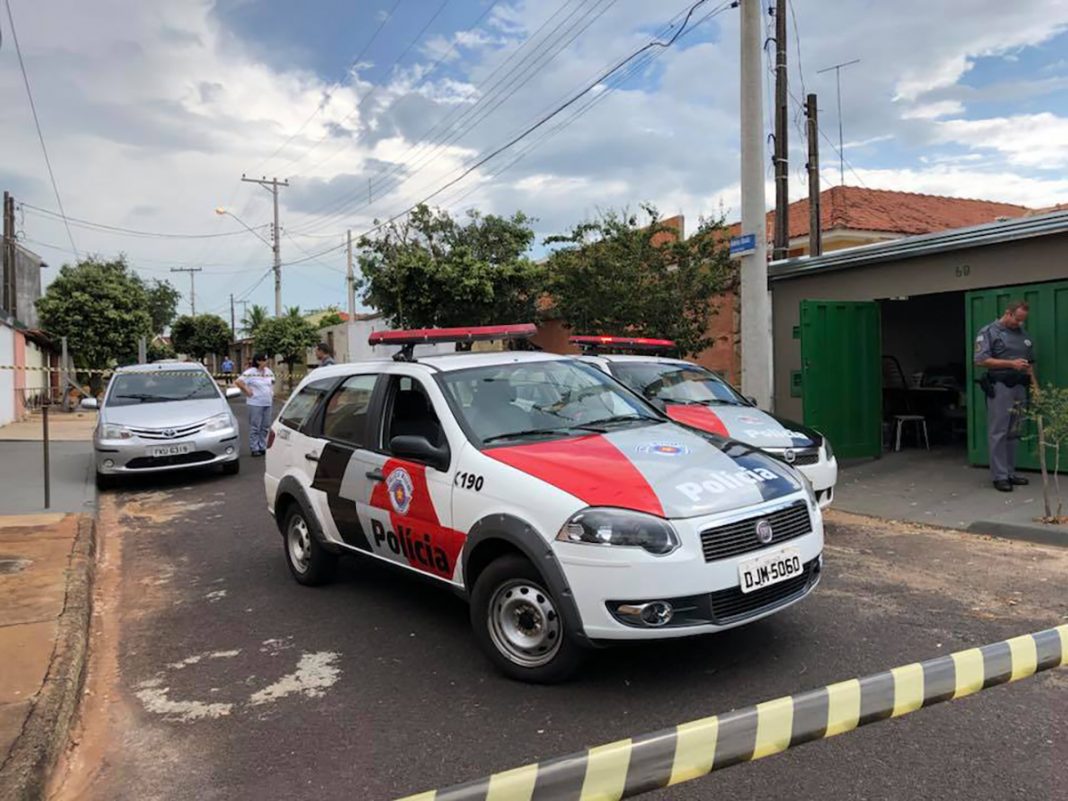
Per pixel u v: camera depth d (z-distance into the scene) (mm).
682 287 12281
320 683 4191
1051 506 7301
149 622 5363
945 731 3391
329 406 5637
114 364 30156
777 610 3812
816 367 10008
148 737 3699
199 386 12078
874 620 4738
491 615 4031
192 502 9695
